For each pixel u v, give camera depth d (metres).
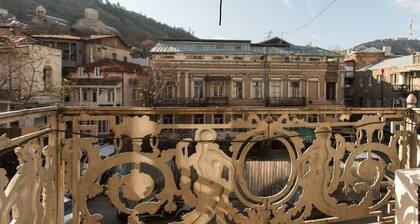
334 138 3.93
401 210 3.21
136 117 3.13
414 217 3.01
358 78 42.19
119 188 3.26
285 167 8.93
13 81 21.19
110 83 29.39
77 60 35.47
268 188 8.71
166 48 30.39
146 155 3.15
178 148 3.21
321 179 3.57
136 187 3.15
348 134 4.07
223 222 3.29
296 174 3.48
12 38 23.17
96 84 29.16
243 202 3.34
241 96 30.06
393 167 3.81
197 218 3.25
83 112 3.04
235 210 3.32
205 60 29.67
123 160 3.13
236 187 3.33
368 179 3.75
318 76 30.36
